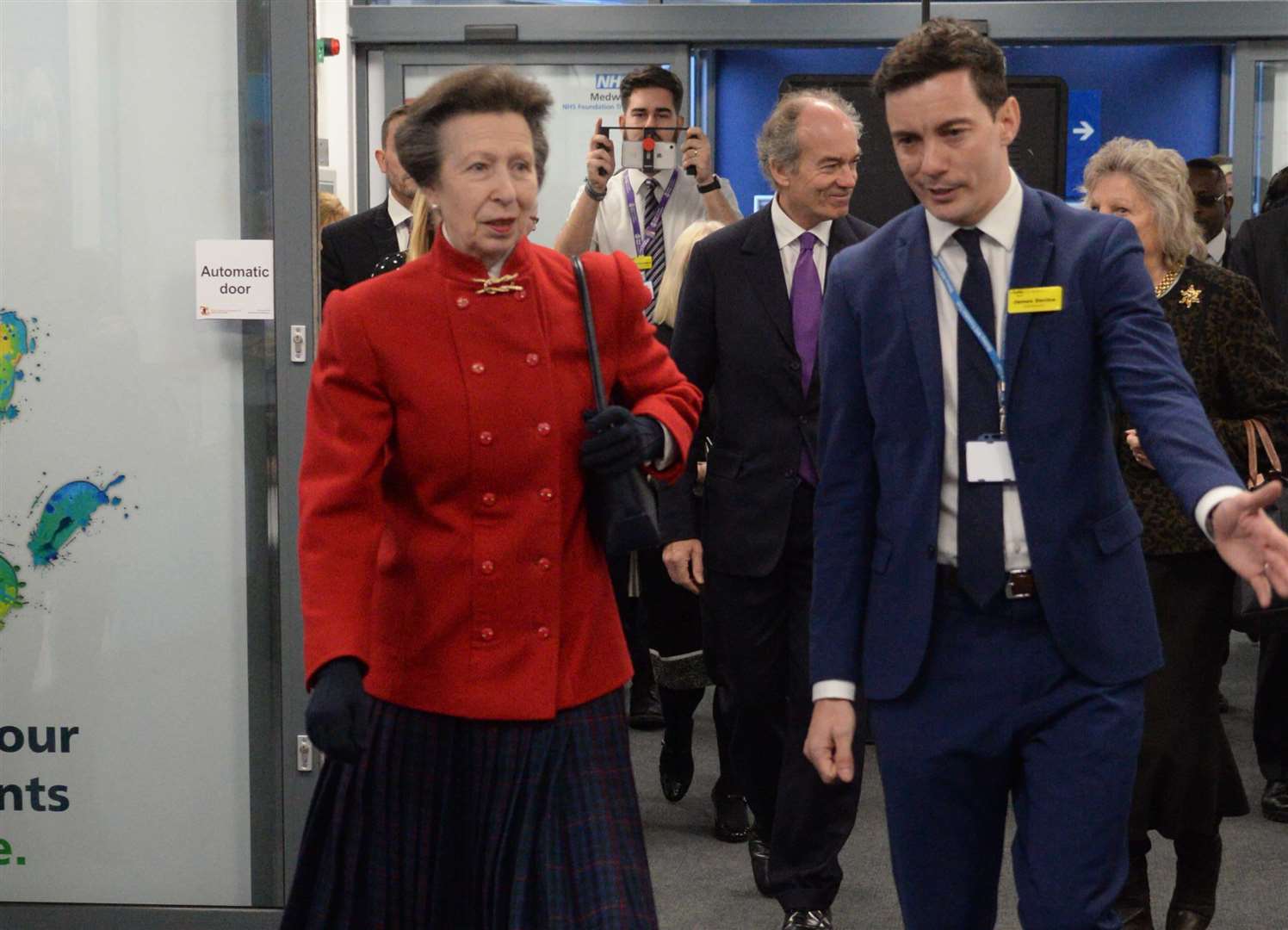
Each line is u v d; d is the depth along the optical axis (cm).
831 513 246
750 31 807
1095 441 231
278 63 350
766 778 383
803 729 361
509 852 225
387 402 225
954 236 235
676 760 489
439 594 226
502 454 225
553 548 228
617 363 239
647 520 226
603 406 230
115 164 353
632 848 227
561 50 817
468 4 811
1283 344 542
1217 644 347
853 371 243
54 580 359
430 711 227
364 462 222
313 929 230
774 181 362
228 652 360
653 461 235
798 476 359
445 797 229
